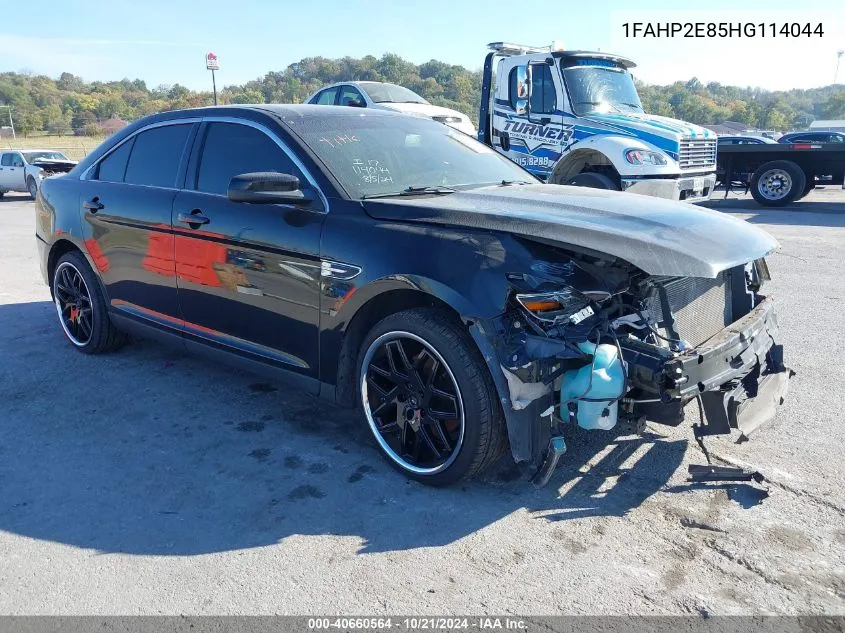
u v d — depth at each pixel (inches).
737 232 125.1
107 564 103.3
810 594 93.3
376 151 149.9
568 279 109.6
